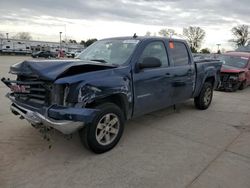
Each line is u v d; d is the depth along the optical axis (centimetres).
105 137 361
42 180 290
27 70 332
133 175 307
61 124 301
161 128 485
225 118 575
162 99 468
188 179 302
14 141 391
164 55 475
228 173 318
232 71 983
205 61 625
